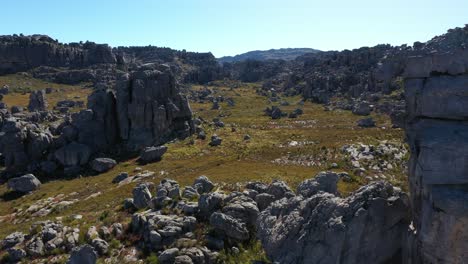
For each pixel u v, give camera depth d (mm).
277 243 28578
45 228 50250
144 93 114062
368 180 66625
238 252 39719
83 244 44250
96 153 105875
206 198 47219
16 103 199625
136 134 112312
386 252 26125
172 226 44188
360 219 25312
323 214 27016
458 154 21859
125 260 41781
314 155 92125
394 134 110500
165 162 96688
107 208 61969
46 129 110312
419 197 23953
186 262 37938
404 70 26062
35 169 97125
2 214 72000
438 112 23797
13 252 45156
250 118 171750
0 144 103125
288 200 32844
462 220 20516
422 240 22250
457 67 23578
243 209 42625
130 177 85500
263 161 91250
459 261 21016
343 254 25297
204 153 103438
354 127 133250
